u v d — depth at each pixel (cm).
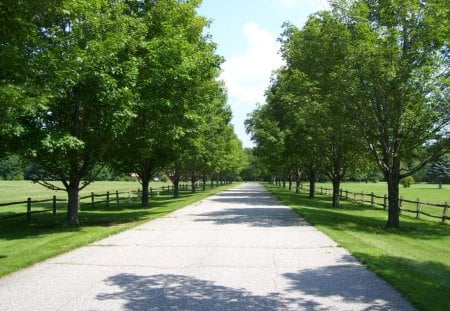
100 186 7638
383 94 1683
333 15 1758
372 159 2217
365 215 2405
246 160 11538
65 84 1266
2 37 766
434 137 1672
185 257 956
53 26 1347
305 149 3053
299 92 2030
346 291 692
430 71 1559
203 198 3484
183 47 1681
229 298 648
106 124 1484
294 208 2367
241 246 1106
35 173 1788
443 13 1597
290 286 718
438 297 655
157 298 645
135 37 1612
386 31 1669
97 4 1399
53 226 1759
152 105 1633
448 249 1232
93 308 596
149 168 2769
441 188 8256
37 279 755
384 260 928
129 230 1439
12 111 852
